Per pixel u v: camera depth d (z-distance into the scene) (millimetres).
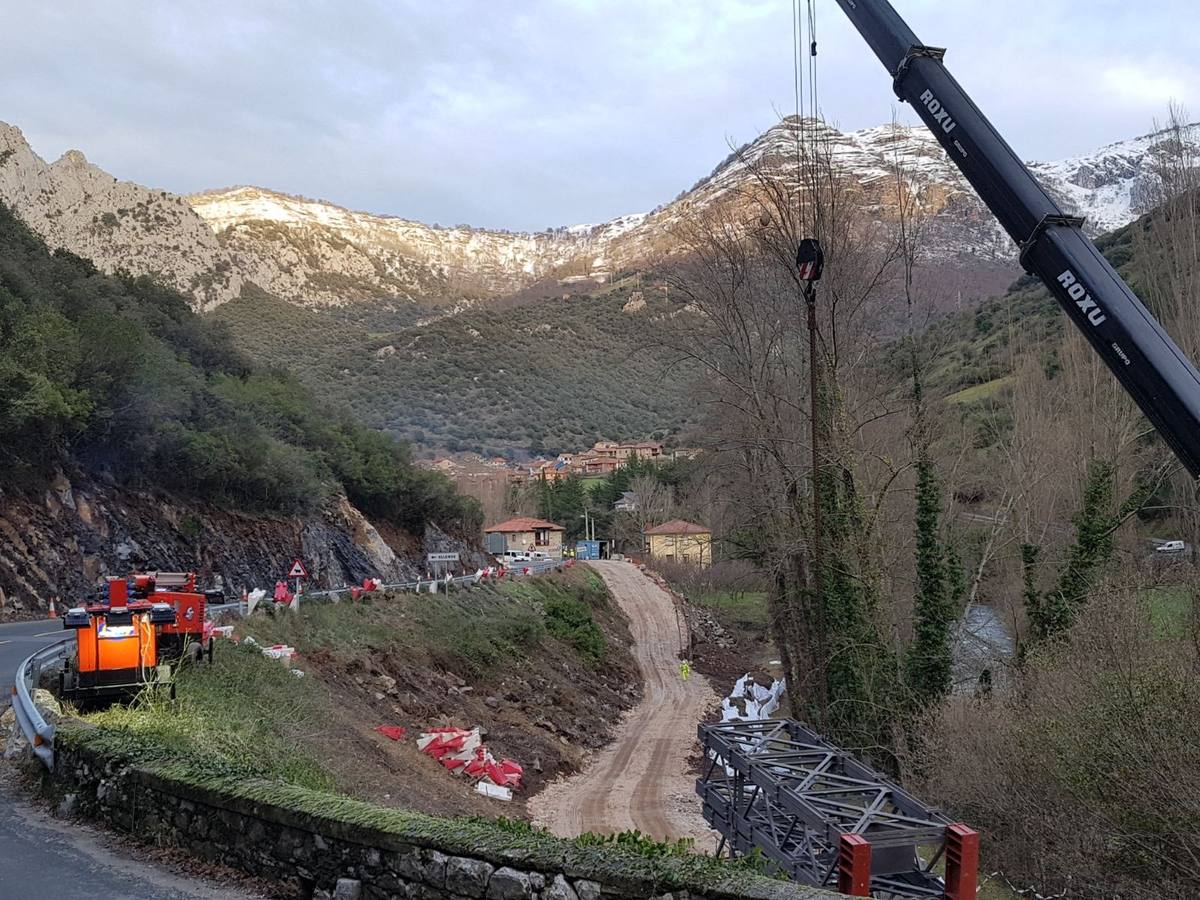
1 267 40125
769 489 30078
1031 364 43375
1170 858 14031
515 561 85062
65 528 32906
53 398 31984
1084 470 37094
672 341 33406
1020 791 17594
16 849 7750
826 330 28172
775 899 4980
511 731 30703
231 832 7281
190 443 41812
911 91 14891
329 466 59094
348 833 6504
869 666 25656
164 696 12773
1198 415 11297
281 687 19469
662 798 27859
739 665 56750
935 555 25578
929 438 27000
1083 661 18531
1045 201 13133
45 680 13859
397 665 29578
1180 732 14258
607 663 49406
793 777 13852
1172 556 32469
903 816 12023
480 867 5891
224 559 41656
